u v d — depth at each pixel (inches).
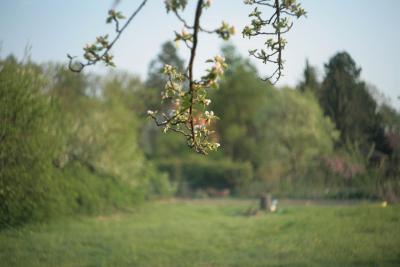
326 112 1184.2
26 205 640.4
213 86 156.9
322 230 545.3
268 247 501.0
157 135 2017.7
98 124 949.2
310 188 1176.8
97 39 148.8
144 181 1093.8
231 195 1440.7
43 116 661.3
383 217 589.0
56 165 783.1
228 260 453.1
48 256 480.1
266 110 1417.3
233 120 2365.9
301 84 1347.2
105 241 570.9
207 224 733.3
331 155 1149.1
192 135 179.8
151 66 2790.4
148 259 473.4
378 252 418.0
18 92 615.8
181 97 169.9
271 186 1322.6
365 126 1065.5
